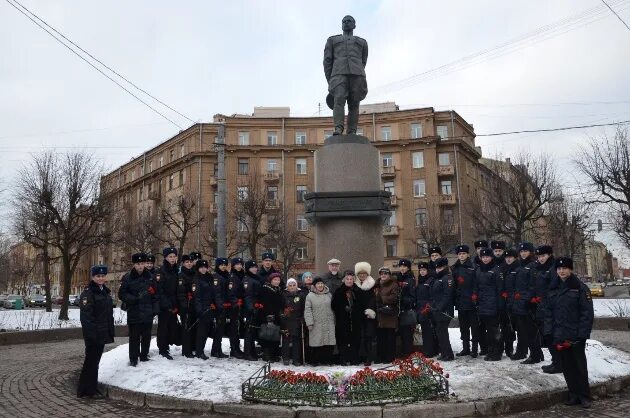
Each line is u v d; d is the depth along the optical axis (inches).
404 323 360.5
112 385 323.3
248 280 380.5
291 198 1989.4
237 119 2043.6
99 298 325.1
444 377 275.0
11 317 914.7
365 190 405.1
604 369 332.5
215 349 384.8
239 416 261.1
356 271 354.0
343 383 266.8
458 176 1968.5
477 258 394.9
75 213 1000.2
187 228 1213.7
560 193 1302.9
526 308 348.2
